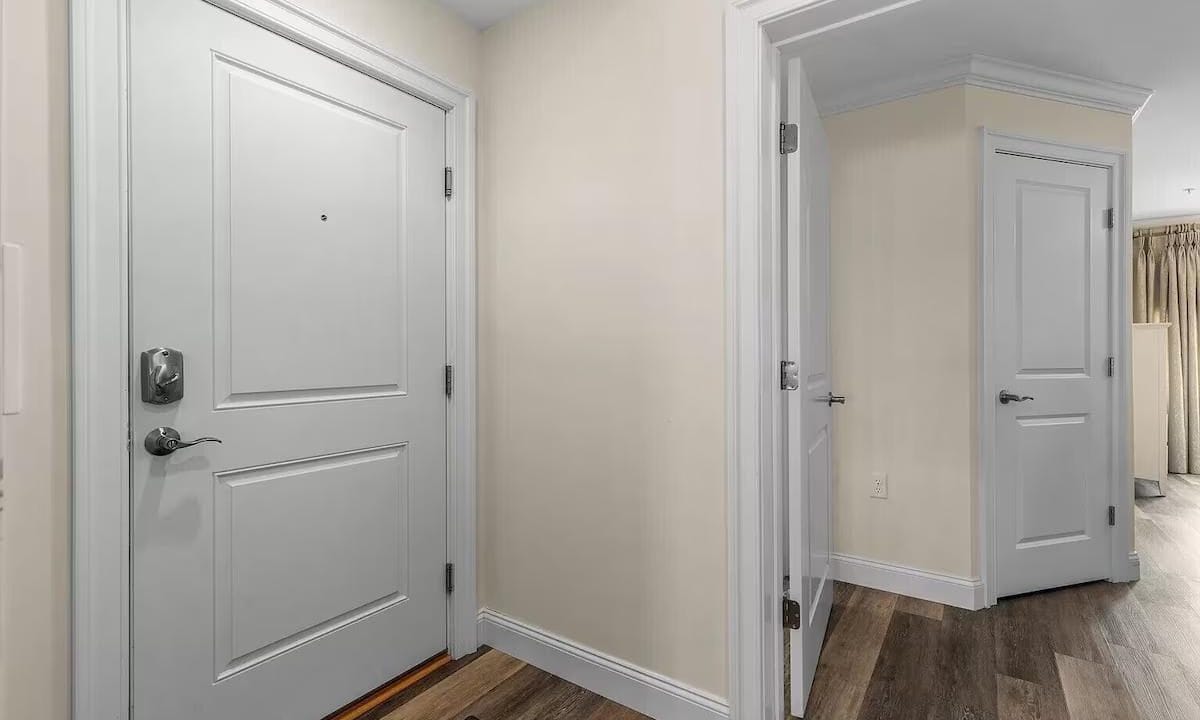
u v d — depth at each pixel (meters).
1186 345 5.11
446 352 1.99
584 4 1.80
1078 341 2.63
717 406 1.53
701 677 1.57
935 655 2.01
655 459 1.65
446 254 1.98
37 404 1.05
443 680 1.85
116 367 1.20
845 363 2.70
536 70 1.92
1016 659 1.98
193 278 1.34
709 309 1.54
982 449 2.41
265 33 1.48
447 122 1.98
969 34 2.22
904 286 2.56
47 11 1.10
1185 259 5.14
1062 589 2.59
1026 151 2.52
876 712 1.69
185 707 1.33
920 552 2.52
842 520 2.71
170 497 1.30
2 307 0.98
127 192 1.22
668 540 1.63
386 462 1.79
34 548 1.08
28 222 1.01
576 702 1.73
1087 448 2.64
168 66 1.29
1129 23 2.15
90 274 1.16
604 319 1.76
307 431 1.58
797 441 1.61
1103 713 1.68
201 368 1.36
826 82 2.60
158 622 1.28
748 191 1.45
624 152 1.71
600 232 1.77
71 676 1.15
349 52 1.64
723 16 1.51
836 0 1.32
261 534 1.48
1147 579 2.70
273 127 1.50
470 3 1.92
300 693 1.57
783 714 1.63
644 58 1.66
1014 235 2.51
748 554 1.47
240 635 1.44
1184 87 2.68
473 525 2.05
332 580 1.65
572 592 1.85
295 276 1.55
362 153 1.71
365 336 1.72
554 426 1.89
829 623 2.26
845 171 2.71
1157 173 4.02
